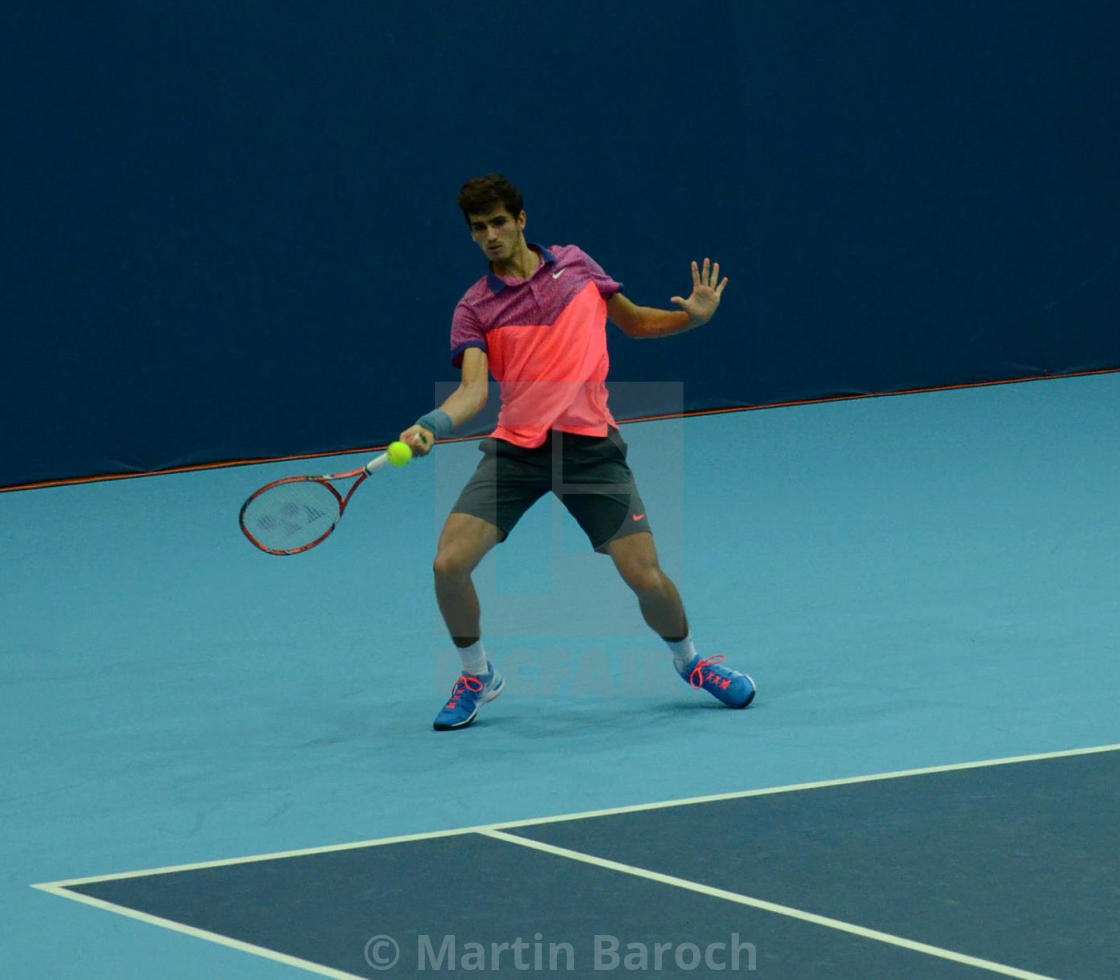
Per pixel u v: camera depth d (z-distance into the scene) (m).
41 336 43.25
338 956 15.40
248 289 45.59
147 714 24.02
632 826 18.44
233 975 15.14
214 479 43.88
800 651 26.12
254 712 23.91
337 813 19.44
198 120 44.47
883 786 19.48
